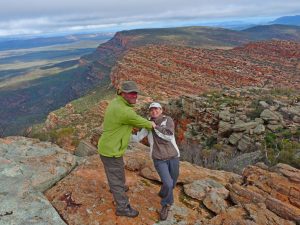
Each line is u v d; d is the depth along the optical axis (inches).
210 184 318.0
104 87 4141.2
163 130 247.9
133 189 301.3
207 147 745.0
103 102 2140.7
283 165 321.4
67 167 332.5
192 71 2650.1
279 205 267.7
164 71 2755.9
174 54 3125.0
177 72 2696.9
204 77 2493.8
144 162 350.6
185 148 709.3
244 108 820.0
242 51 3366.1
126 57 3270.2
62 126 2032.5
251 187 304.5
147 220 258.7
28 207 259.8
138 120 233.5
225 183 335.0
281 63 2741.1
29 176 304.2
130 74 2886.3
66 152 368.5
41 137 1031.6
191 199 298.7
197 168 373.1
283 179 300.2
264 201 278.8
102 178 315.3
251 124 699.4
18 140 400.2
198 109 886.4
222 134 745.0
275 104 813.2
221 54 3137.3
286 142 581.6
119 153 242.1
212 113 836.6
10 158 337.4
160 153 254.5
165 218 260.4
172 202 261.4
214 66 2623.0
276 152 528.1
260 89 1083.3
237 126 704.4
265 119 708.7
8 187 281.1
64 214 263.3
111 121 237.3
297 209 261.9
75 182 305.0
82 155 518.6
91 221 253.8
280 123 685.9
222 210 277.0
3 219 243.0
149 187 308.0
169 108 990.4
